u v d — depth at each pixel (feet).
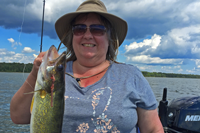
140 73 7.09
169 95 70.74
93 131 5.89
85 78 6.89
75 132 5.96
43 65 6.22
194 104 10.88
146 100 6.45
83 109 5.97
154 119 6.55
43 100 6.07
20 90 6.43
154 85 136.67
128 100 6.28
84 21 7.07
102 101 6.06
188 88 114.73
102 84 6.52
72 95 6.29
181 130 10.83
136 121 6.39
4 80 148.15
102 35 7.04
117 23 7.86
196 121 10.65
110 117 5.88
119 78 6.67
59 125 6.05
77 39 7.04
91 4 7.36
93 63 7.07
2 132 28.27
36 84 6.12
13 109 6.54
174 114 11.21
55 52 6.75
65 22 8.06
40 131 5.98
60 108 6.09
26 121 6.89
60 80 6.23
